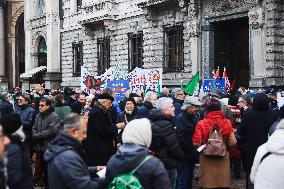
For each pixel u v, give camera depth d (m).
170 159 8.33
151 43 30.48
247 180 10.39
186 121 9.84
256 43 22.58
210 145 9.65
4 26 58.06
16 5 58.06
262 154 6.34
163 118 8.39
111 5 33.97
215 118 9.84
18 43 59.31
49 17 43.75
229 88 20.11
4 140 5.06
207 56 25.97
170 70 28.98
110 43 35.00
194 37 26.52
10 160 6.61
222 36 26.39
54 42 43.75
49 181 5.89
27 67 49.56
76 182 5.66
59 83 43.81
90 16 35.84
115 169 5.67
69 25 41.09
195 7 26.19
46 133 11.41
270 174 5.98
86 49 38.12
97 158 10.05
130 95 14.69
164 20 29.27
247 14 23.27
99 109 10.16
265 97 10.17
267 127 10.07
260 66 22.45
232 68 26.72
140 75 18.88
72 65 40.66
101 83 20.59
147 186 5.61
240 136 10.56
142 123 5.84
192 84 16.86
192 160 10.23
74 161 5.74
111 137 10.25
